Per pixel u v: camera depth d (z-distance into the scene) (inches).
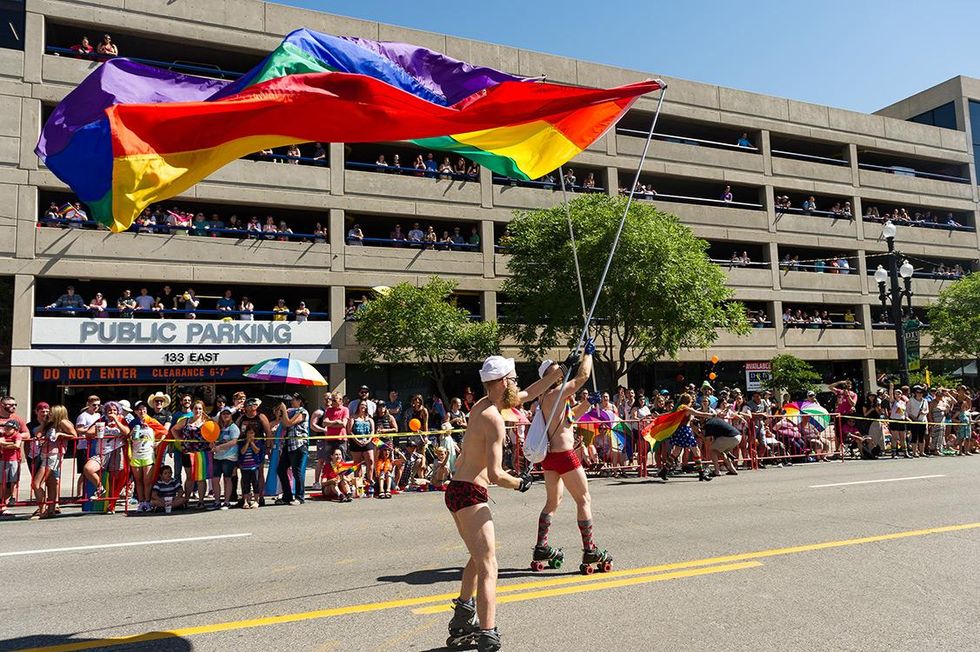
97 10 908.0
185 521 376.2
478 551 163.2
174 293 966.4
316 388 992.2
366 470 479.2
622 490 464.4
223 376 933.2
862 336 1411.2
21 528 360.2
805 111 1425.9
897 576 230.7
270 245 973.8
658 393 637.9
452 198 1095.6
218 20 973.8
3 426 405.7
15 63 862.5
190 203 971.3
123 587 233.1
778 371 1141.1
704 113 1317.7
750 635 175.8
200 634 183.0
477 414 171.0
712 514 355.3
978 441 749.3
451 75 284.7
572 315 877.2
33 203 855.7
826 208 1486.2
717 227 1299.2
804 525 321.1
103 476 417.4
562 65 1198.3
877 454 693.3
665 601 205.3
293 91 205.3
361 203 1035.9
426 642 175.3
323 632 183.2
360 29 1055.0
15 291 836.0
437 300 919.0
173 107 196.9
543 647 168.7
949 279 1507.1
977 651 164.1
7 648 173.9
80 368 856.3
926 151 1551.4
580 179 1227.2
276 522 366.0
